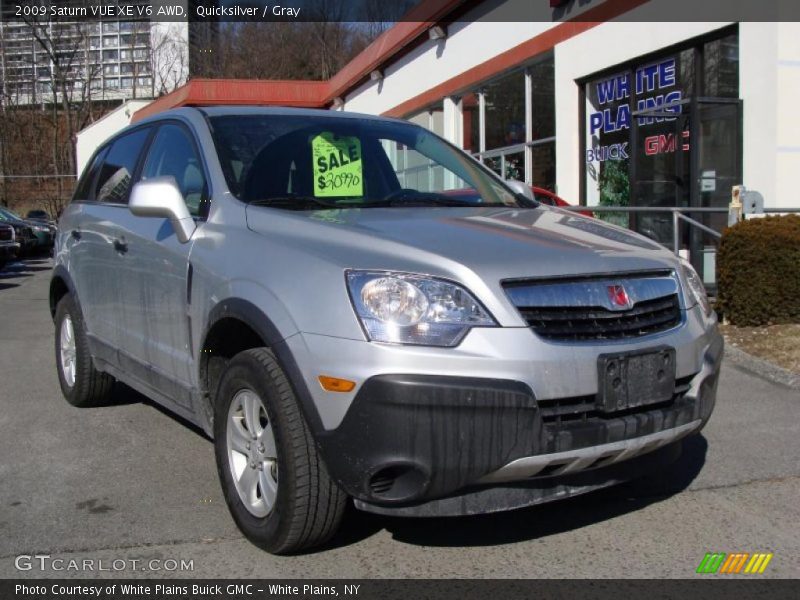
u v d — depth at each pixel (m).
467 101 17.97
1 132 47.94
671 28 11.06
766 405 5.87
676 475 4.56
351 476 3.12
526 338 3.14
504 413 3.06
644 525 3.91
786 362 6.80
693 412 3.57
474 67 16.83
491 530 3.84
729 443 5.07
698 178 9.60
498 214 4.21
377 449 3.05
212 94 26.36
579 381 3.21
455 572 3.42
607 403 3.26
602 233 4.00
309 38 41.53
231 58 42.53
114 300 5.09
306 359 3.21
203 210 4.26
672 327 3.60
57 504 4.12
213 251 3.92
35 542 3.69
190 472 4.59
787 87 9.48
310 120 4.87
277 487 3.38
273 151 4.47
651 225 10.66
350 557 3.55
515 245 3.47
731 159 10.12
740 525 3.92
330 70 41.19
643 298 3.51
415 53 19.92
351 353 3.10
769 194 9.62
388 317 3.11
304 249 3.48
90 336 5.56
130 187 5.20
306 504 3.30
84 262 5.57
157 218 4.62
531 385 3.12
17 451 4.95
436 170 4.97
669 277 3.71
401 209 4.19
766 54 9.59
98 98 49.94
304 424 3.29
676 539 3.76
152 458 4.82
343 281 3.22
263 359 3.45
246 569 3.44
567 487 3.37
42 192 41.59
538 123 15.05
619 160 12.51
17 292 14.27
